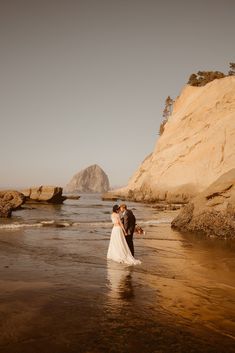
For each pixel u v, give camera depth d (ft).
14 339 13.96
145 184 206.49
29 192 136.26
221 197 50.98
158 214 95.66
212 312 17.92
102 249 36.94
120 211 33.30
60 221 68.33
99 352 13.14
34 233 47.91
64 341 13.96
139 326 15.70
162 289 22.08
